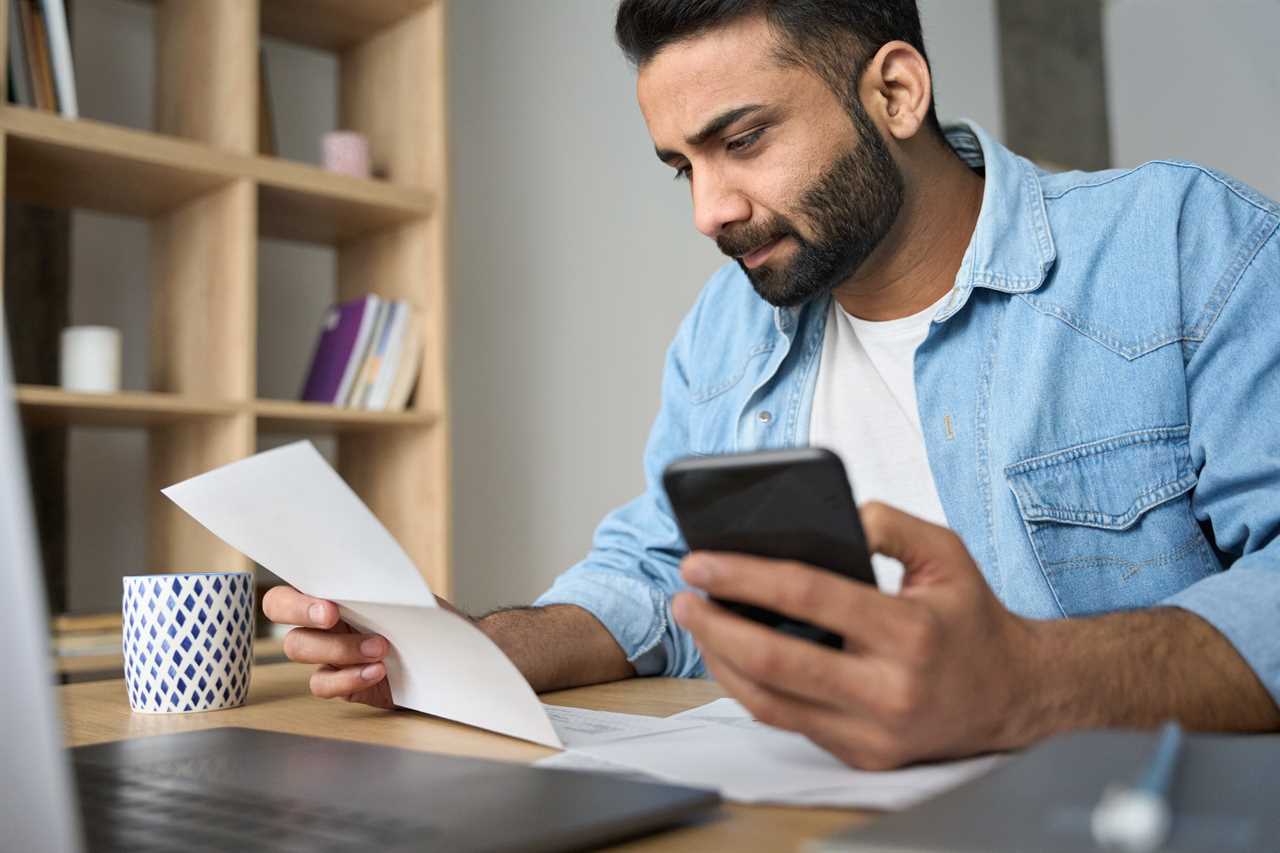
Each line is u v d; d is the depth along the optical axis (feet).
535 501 10.11
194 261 7.54
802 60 3.72
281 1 8.14
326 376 7.93
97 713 2.95
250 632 3.05
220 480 2.46
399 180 8.44
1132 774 1.37
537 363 10.22
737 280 4.90
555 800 1.60
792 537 1.80
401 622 2.52
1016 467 3.79
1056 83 14.82
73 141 6.41
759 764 1.96
